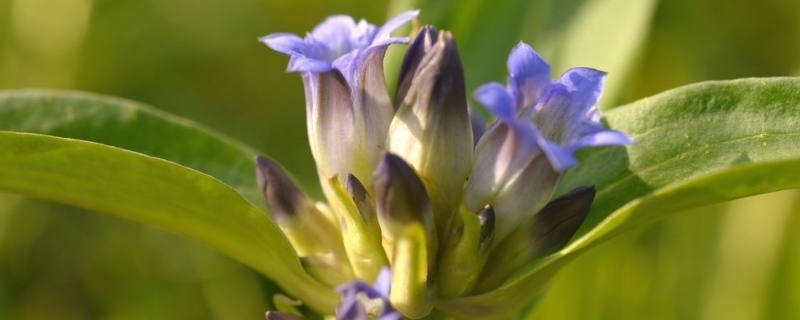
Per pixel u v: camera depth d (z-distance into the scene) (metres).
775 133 0.23
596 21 0.27
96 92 0.35
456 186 0.23
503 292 0.23
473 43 0.27
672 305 0.29
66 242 0.34
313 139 0.23
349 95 0.23
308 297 0.24
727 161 0.23
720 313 0.30
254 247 0.23
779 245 0.29
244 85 0.36
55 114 0.25
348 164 0.23
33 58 0.35
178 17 0.35
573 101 0.22
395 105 0.23
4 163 0.23
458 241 0.22
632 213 0.22
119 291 0.33
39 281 0.34
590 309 0.29
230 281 0.32
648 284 0.29
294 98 0.36
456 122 0.22
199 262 0.33
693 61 0.32
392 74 0.27
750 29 0.33
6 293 0.33
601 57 0.27
